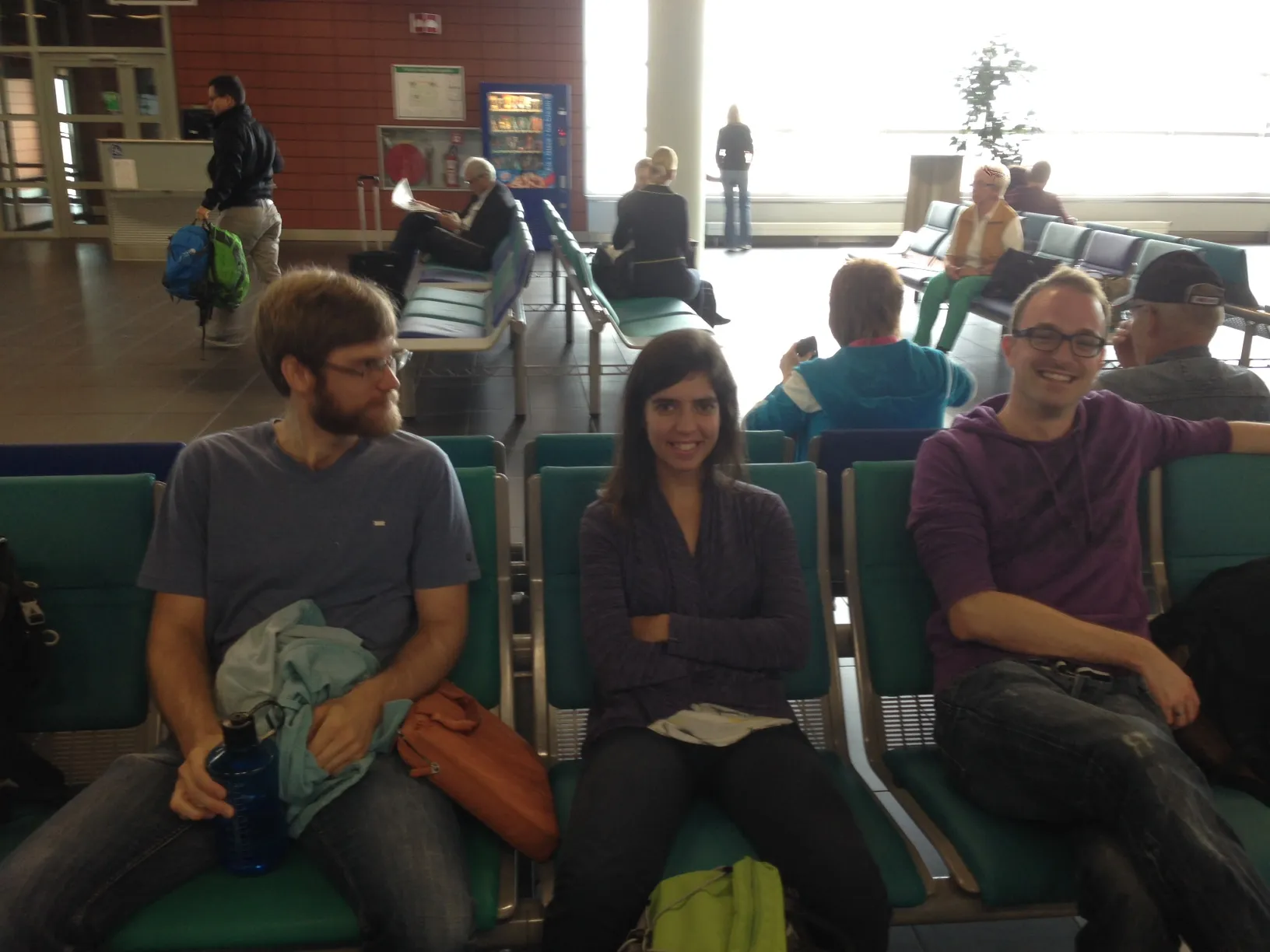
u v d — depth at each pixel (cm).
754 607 177
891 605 193
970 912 150
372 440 172
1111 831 145
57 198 1143
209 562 164
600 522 173
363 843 143
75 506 173
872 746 189
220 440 169
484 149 1138
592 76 1165
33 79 1108
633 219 563
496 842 157
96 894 135
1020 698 160
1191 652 178
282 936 137
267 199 679
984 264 611
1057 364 178
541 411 516
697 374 167
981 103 1071
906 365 263
